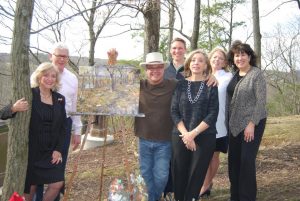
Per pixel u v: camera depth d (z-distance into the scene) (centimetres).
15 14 354
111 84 429
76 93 470
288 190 482
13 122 363
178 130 411
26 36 357
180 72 471
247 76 421
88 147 883
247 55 427
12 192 365
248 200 425
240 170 427
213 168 483
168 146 434
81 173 665
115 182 424
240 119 420
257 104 410
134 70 428
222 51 465
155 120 431
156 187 437
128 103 423
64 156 445
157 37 568
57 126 398
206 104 400
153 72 426
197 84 407
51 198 411
